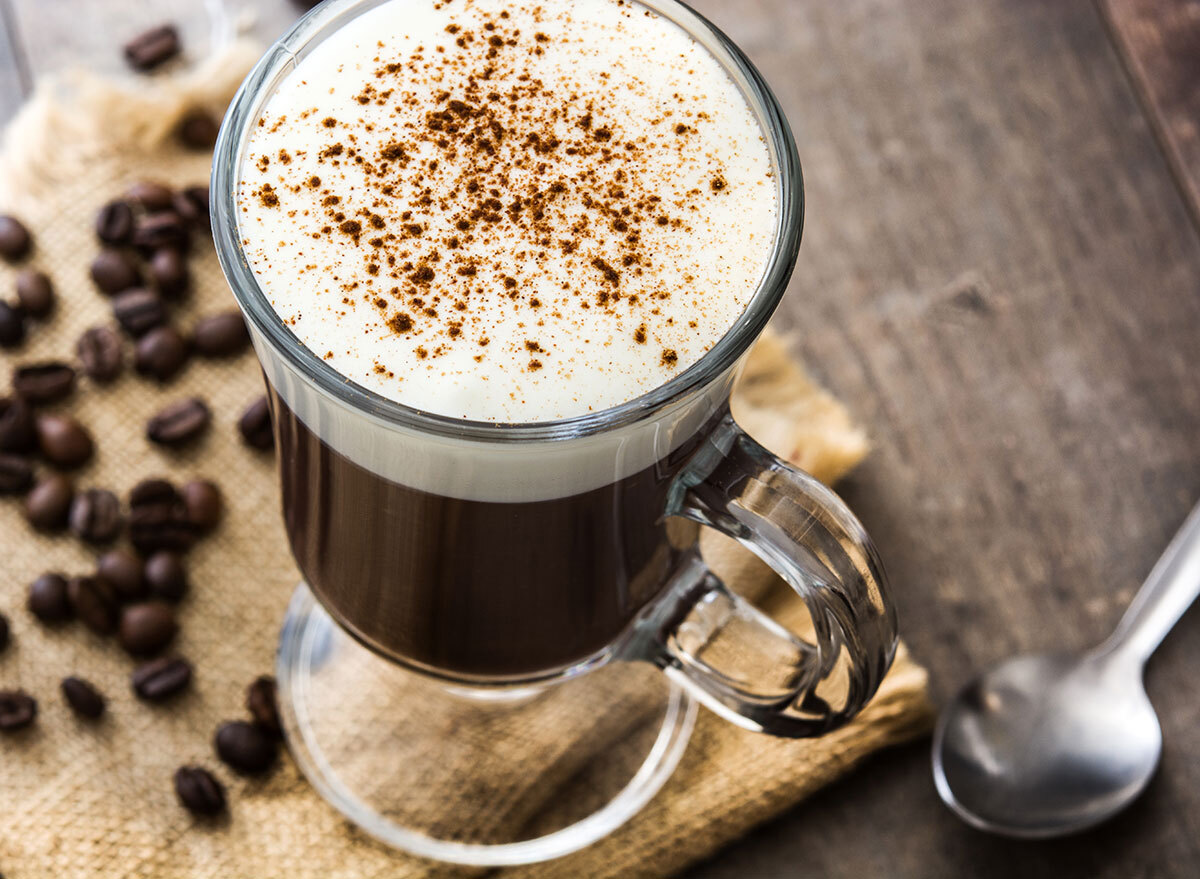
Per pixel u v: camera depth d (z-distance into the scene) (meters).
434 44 0.41
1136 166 0.55
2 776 0.48
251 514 0.51
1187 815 0.48
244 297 0.39
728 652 0.45
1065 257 0.53
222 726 0.48
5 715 0.48
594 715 0.49
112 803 0.47
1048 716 0.49
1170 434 0.52
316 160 0.40
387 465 0.40
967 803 0.48
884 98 0.55
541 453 0.39
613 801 0.48
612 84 0.41
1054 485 0.51
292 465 0.43
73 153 0.53
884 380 0.52
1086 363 0.52
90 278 0.52
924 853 0.48
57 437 0.50
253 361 0.52
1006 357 0.52
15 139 0.53
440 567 0.42
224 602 0.50
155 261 0.52
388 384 0.39
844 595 0.40
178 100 0.54
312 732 0.49
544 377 0.39
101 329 0.52
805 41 0.56
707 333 0.39
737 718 0.45
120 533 0.50
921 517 0.51
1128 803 0.48
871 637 0.41
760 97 0.40
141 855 0.47
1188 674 0.49
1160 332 0.53
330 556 0.43
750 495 0.40
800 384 0.51
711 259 0.39
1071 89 0.55
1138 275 0.53
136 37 0.56
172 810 0.47
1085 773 0.48
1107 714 0.49
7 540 0.50
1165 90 0.55
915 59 0.56
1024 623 0.50
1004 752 0.48
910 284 0.53
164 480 0.50
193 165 0.54
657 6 0.42
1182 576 0.49
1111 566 0.50
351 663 0.49
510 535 0.41
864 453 0.50
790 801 0.48
